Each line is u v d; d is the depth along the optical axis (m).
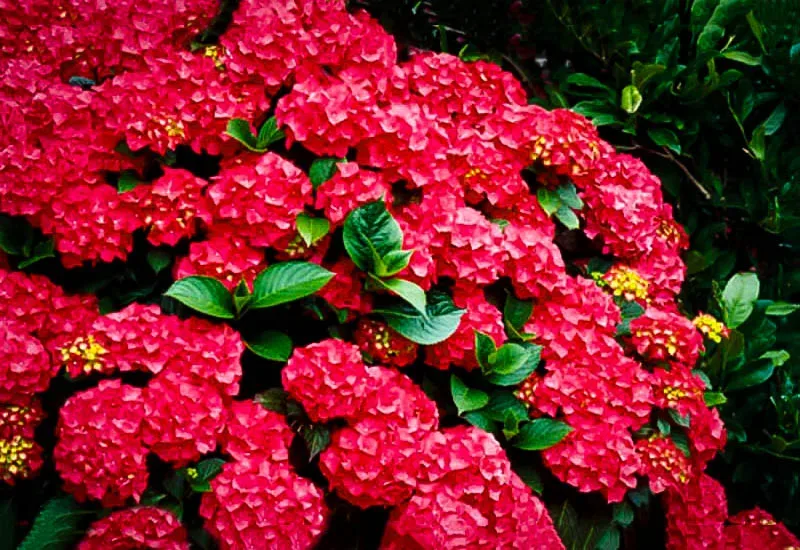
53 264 1.48
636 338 1.54
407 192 1.51
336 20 1.54
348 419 1.33
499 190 1.55
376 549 1.37
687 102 1.83
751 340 1.77
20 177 1.41
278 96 1.58
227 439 1.33
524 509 1.32
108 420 1.28
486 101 1.67
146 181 1.48
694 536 1.53
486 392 1.48
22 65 1.56
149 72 1.57
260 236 1.41
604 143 1.71
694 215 1.93
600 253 1.70
